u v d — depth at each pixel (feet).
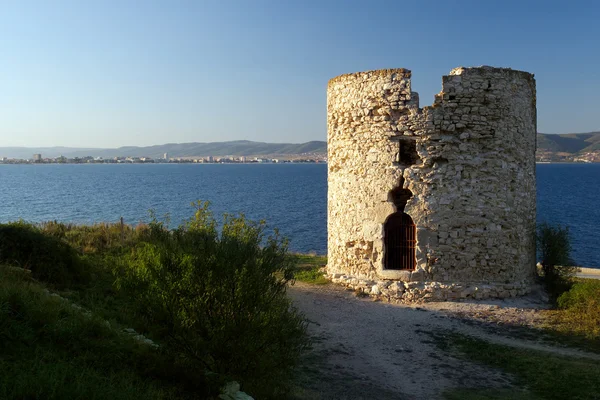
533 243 63.16
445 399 35.14
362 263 61.16
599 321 47.83
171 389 27.48
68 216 203.62
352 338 47.14
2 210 225.15
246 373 31.04
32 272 46.70
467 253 57.21
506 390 36.68
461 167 57.26
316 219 211.82
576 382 37.32
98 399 22.63
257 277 31.09
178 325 29.68
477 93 57.16
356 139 61.93
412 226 59.52
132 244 73.87
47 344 27.84
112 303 44.93
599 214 229.04
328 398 34.55
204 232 34.86
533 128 63.21
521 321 50.93
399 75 58.65
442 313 53.21
